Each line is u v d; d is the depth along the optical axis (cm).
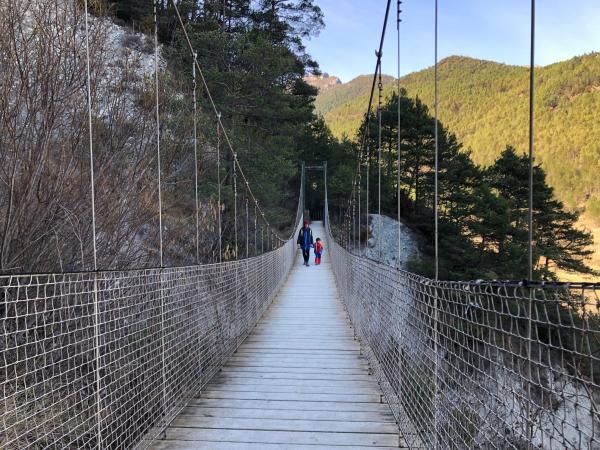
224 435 215
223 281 339
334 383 298
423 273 1445
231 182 896
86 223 293
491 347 120
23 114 267
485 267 1359
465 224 1517
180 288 240
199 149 674
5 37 257
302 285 823
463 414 137
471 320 134
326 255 1450
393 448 203
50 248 271
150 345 202
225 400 265
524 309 102
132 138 390
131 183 350
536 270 834
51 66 279
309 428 224
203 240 562
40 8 290
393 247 1605
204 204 609
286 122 1305
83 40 312
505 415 112
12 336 162
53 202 267
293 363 346
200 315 278
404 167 2011
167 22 911
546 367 95
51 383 160
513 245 1315
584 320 83
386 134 1978
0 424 138
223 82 930
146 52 519
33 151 258
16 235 250
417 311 201
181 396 241
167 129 523
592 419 82
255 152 998
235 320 382
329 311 577
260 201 1116
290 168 1176
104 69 376
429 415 175
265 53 993
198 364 272
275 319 525
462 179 1834
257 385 293
